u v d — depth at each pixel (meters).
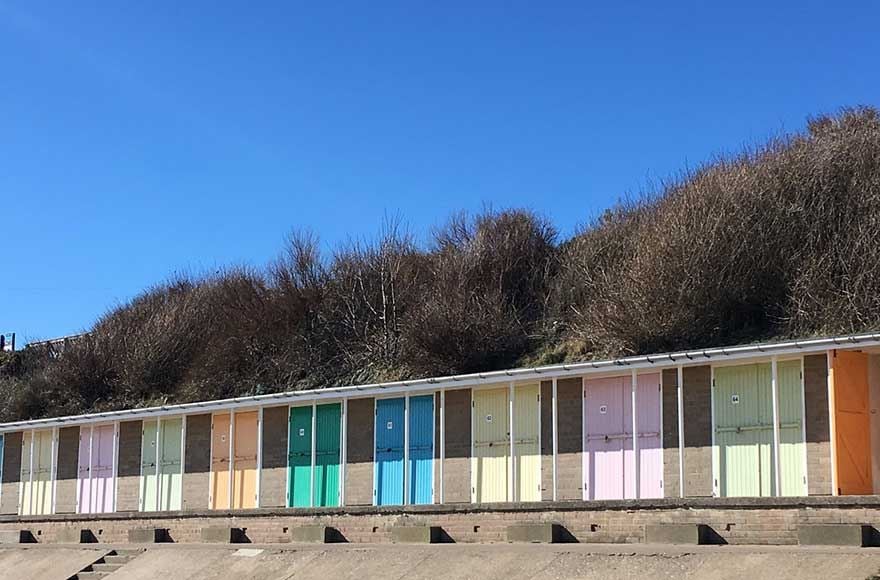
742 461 18.42
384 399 24.20
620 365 19.78
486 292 29.00
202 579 20.25
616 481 20.22
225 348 34.28
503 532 18.69
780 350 17.67
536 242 31.06
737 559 14.42
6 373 46.09
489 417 22.39
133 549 23.72
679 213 24.61
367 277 32.97
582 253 29.20
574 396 21.12
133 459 29.59
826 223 23.08
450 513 19.56
